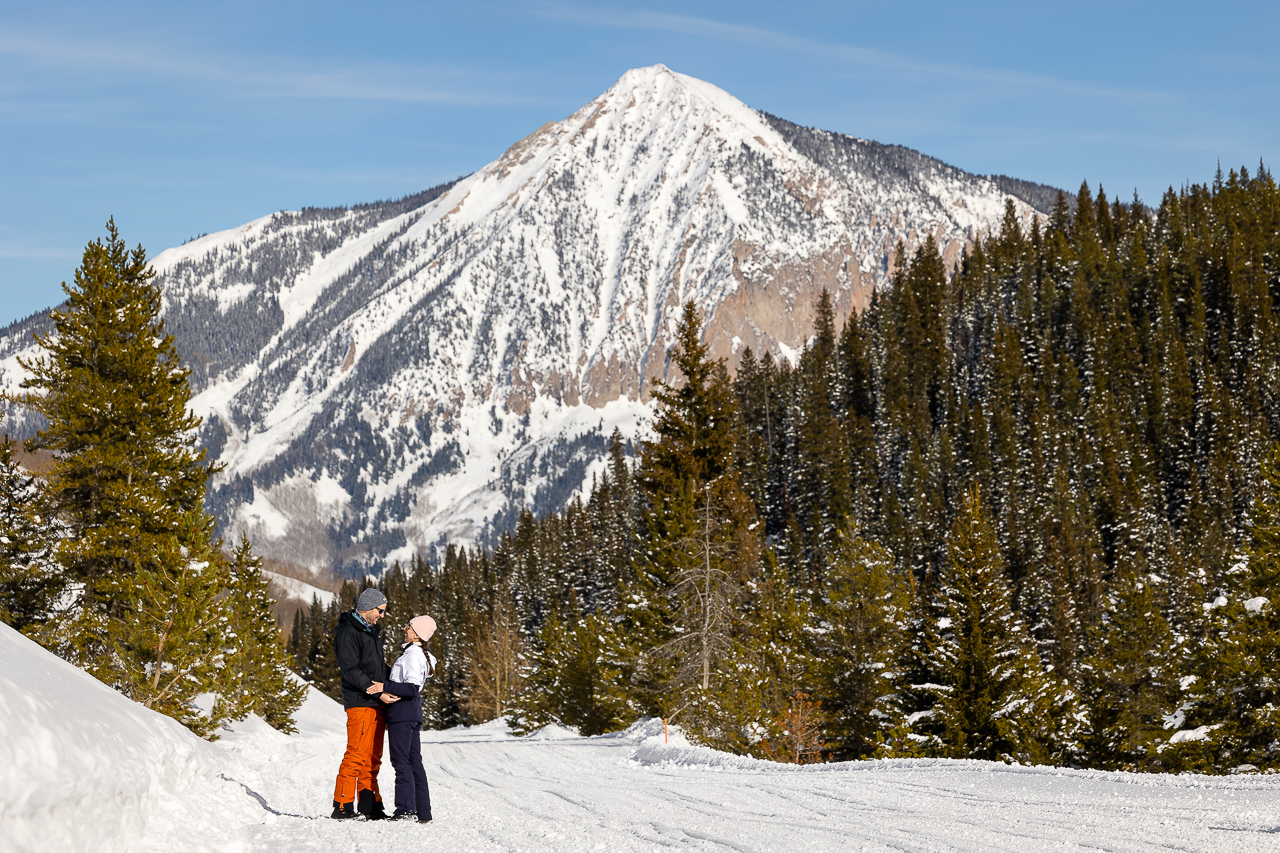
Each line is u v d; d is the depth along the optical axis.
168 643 25.47
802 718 25.05
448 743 30.95
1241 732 27.41
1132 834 6.30
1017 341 139.25
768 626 34.22
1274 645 27.23
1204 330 140.38
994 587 31.30
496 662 93.44
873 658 35.28
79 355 29.19
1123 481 104.69
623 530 114.06
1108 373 134.50
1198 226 179.00
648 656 35.72
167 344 30.20
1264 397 122.69
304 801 8.81
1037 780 9.61
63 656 26.88
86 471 28.23
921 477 106.38
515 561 135.88
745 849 6.01
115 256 29.89
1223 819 6.67
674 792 10.16
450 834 6.63
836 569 38.88
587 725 47.25
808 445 106.81
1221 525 95.62
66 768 4.62
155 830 5.45
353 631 7.56
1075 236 187.50
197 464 30.09
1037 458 107.69
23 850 4.05
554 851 5.93
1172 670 38.94
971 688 30.73
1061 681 32.22
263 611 48.16
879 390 138.88
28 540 27.81
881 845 6.12
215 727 26.23
